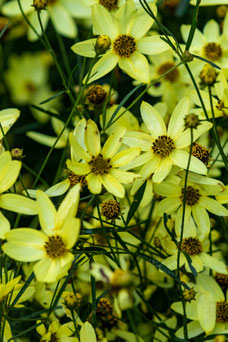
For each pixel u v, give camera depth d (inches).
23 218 22.0
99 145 17.7
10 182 16.8
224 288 19.5
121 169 18.2
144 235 20.1
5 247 16.1
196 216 18.4
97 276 16.0
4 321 16.7
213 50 21.8
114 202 18.4
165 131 18.4
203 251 18.7
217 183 18.0
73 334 18.1
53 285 18.8
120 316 19.0
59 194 18.0
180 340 17.8
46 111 20.7
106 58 19.3
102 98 20.3
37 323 17.8
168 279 19.9
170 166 18.0
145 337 18.5
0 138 17.9
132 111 20.5
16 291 17.3
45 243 16.3
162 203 18.5
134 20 19.4
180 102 18.4
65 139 22.1
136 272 20.1
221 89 19.1
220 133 21.8
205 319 17.9
